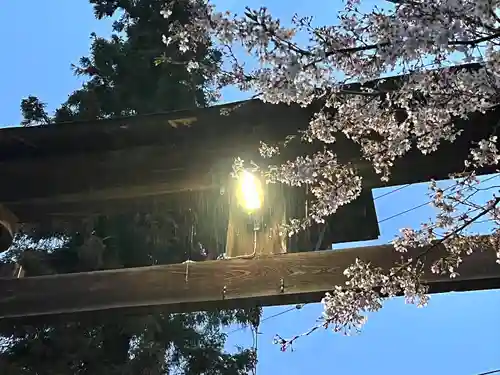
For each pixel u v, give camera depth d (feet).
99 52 20.80
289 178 8.05
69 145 10.38
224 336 19.36
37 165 10.57
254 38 6.38
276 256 8.86
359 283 7.35
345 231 11.07
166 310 8.99
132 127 10.06
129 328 16.62
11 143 10.32
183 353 18.44
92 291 9.10
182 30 7.23
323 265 8.62
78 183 10.67
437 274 8.10
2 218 10.80
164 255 16.67
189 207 10.73
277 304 8.78
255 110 9.61
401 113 8.28
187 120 9.89
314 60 6.43
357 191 8.14
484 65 6.28
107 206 11.07
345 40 6.64
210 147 10.09
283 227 8.86
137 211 11.12
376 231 11.00
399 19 6.23
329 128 7.88
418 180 10.11
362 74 6.70
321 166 8.09
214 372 18.43
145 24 21.77
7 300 9.18
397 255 8.41
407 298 7.23
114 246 17.28
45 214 11.25
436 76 6.71
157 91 20.01
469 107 6.66
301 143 9.68
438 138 7.02
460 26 5.84
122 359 16.70
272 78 6.66
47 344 16.21
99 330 16.63
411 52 6.04
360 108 7.43
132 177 10.53
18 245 17.69
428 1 6.06
